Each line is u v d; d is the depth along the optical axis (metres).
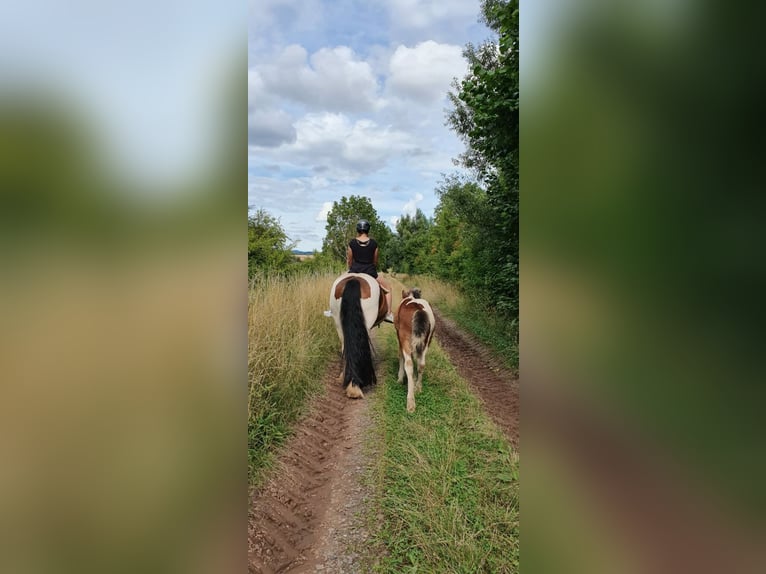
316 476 3.05
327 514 2.61
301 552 2.28
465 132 9.27
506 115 4.57
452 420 3.82
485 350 6.27
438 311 10.64
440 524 2.39
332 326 7.00
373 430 3.75
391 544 2.35
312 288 7.22
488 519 2.41
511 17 4.15
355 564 2.21
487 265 7.00
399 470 3.04
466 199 7.82
